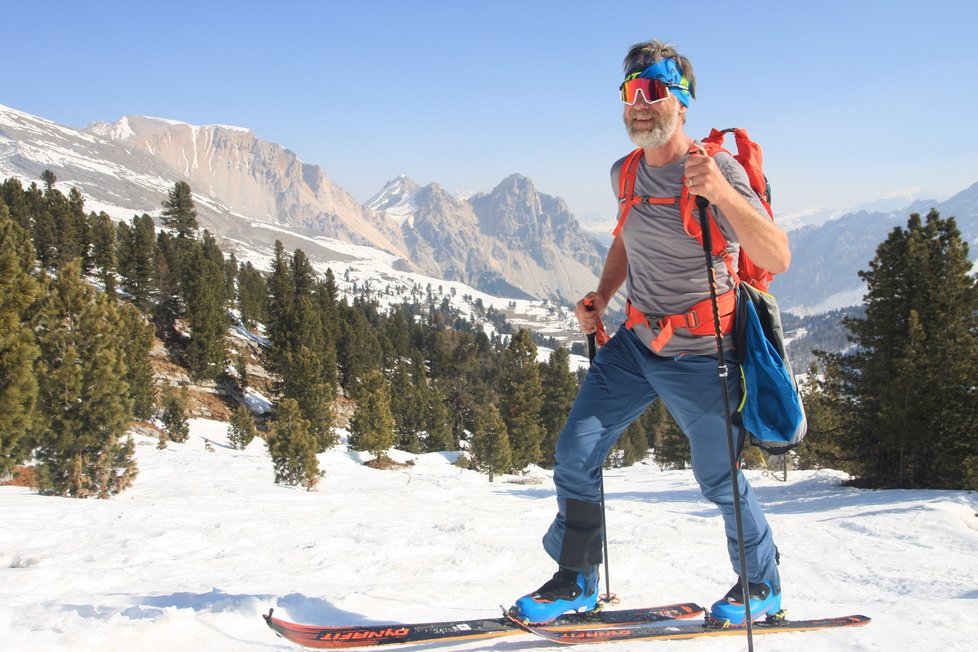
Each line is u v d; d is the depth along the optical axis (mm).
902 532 8812
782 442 2320
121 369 17859
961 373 18500
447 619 2889
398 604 3135
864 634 2732
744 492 2529
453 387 71188
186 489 19875
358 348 65562
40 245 56938
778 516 10422
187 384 48906
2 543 7148
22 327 12453
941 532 8742
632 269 2543
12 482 18266
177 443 34375
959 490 17625
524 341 45094
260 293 76812
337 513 11336
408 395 51594
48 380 16484
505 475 41781
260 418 48688
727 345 2391
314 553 6332
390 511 11930
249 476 23812
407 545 6559
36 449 17203
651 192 2385
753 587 2629
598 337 3002
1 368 11875
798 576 5828
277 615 2752
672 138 2330
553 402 52562
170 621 2410
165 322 54875
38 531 7867
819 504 16984
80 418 16906
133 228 65500
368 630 2285
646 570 5199
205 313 50062
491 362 87688
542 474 45375
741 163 2312
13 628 2395
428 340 90250
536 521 9320
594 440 2535
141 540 7312
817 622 2799
